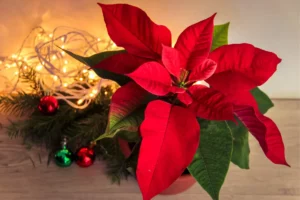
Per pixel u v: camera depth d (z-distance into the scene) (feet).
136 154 1.90
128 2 2.30
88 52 2.51
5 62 2.52
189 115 1.62
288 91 2.74
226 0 2.28
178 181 1.99
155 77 1.62
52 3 2.31
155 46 1.78
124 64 1.79
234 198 2.24
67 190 2.21
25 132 2.40
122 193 2.21
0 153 2.34
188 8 2.32
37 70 2.52
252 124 1.71
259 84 1.72
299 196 2.27
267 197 2.26
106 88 2.48
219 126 1.75
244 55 1.73
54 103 2.28
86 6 2.33
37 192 2.19
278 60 1.70
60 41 2.46
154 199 2.19
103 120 2.34
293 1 2.26
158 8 2.32
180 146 1.56
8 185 2.22
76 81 2.40
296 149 2.49
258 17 2.34
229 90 1.73
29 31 2.44
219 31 1.91
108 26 1.74
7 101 2.46
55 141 2.38
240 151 2.01
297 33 2.41
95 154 2.32
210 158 1.69
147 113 1.58
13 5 2.32
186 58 1.77
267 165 2.40
